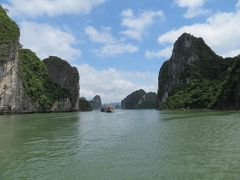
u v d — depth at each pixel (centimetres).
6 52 9000
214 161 1816
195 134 2992
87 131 3619
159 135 3020
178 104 13975
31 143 2636
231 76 10450
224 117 5403
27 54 13275
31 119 6162
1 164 1852
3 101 8956
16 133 3403
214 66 16462
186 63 17725
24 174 1631
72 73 17575
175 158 1922
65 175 1608
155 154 2059
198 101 12619
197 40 18425
